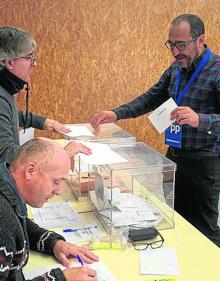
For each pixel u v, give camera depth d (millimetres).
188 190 2467
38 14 3445
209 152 2357
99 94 3779
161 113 2242
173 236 1711
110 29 3652
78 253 1537
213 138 2324
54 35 3527
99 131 2496
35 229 1620
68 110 3734
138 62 3803
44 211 1931
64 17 3512
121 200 1843
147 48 3791
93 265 1482
